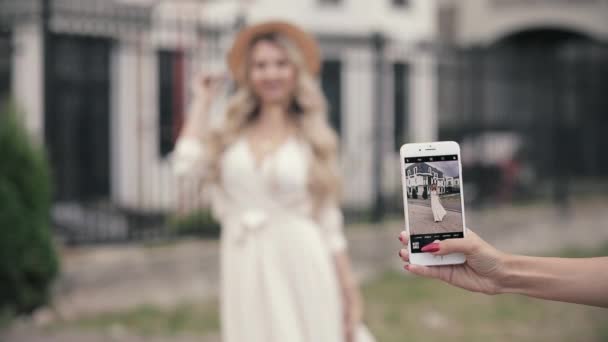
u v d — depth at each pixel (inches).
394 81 415.8
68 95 323.0
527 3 546.9
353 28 426.6
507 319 234.2
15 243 184.1
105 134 361.7
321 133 127.0
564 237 373.4
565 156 430.3
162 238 281.4
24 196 187.5
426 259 61.2
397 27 442.9
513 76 429.4
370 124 417.7
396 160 407.5
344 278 127.8
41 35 257.0
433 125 437.4
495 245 346.0
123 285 238.7
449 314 238.4
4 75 358.9
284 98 128.1
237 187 122.9
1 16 339.0
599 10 530.9
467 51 401.4
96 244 265.6
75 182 337.7
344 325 127.1
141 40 332.8
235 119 129.1
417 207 62.6
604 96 527.5
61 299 223.0
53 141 257.0
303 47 132.9
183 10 356.5
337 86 422.6
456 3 581.3
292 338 116.3
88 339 194.7
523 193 453.7
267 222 120.6
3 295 187.2
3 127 191.0
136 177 364.8
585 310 249.3
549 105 452.4
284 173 120.2
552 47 571.8
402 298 259.1
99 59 335.0
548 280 53.6
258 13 391.5
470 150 430.3
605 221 409.7
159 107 361.4
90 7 304.3
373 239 311.1
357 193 386.9
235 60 132.6
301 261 119.6
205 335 205.8
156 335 203.6
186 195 304.8
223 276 125.0
